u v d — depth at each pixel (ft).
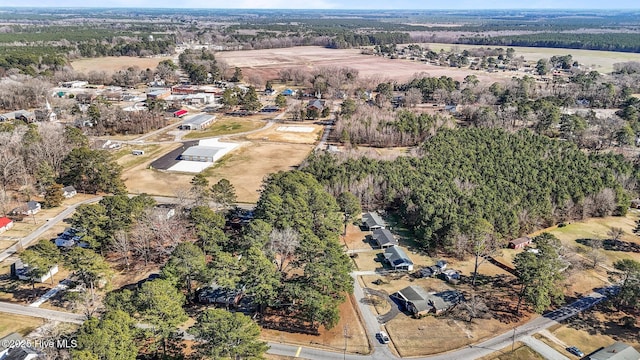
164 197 362.12
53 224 313.94
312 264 214.90
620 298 225.76
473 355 197.36
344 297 223.51
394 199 342.85
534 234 312.09
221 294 228.22
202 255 225.76
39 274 229.86
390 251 278.46
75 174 364.38
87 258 218.18
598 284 251.60
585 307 231.50
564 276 242.78
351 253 284.82
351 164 369.50
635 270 219.41
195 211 261.65
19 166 366.22
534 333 212.02
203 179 325.21
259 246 232.53
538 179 353.51
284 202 272.72
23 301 227.61
